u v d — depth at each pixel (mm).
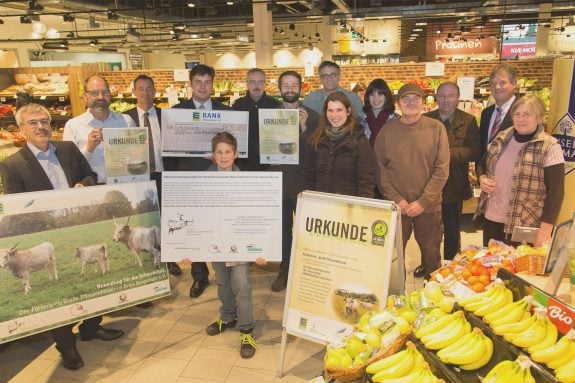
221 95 9570
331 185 2920
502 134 2818
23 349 3055
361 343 1932
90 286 2646
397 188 3105
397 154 3051
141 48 21969
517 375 1487
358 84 5891
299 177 3420
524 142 2682
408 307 2088
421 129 2996
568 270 1980
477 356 1632
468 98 6516
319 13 15875
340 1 13531
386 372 1691
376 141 3186
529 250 2230
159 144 3604
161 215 2764
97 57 20719
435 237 3170
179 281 4031
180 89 10016
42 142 2576
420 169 3021
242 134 3256
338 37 18875
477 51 19859
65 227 2535
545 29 15734
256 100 3715
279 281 3836
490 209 2873
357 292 2277
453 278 2238
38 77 8758
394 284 2387
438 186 3006
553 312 1640
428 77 8867
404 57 20078
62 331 2760
